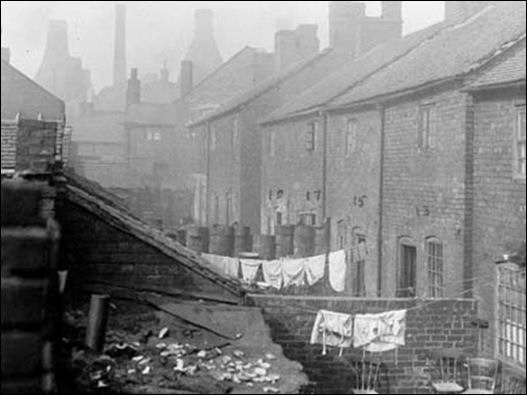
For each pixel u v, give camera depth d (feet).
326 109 76.64
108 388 19.43
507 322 41.42
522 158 41.88
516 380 39.04
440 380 40.86
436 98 52.44
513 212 42.11
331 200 77.71
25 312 7.63
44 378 7.71
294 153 89.30
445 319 41.34
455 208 48.47
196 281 29.86
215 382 21.21
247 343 25.64
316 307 38.45
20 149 24.06
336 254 56.54
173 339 25.35
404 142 58.75
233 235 68.85
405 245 58.59
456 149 48.55
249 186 100.53
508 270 41.68
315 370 38.32
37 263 7.73
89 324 22.45
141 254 29.37
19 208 7.91
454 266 48.21
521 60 45.19
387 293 61.41
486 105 46.01
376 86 68.74
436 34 76.43
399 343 38.75
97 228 28.99
